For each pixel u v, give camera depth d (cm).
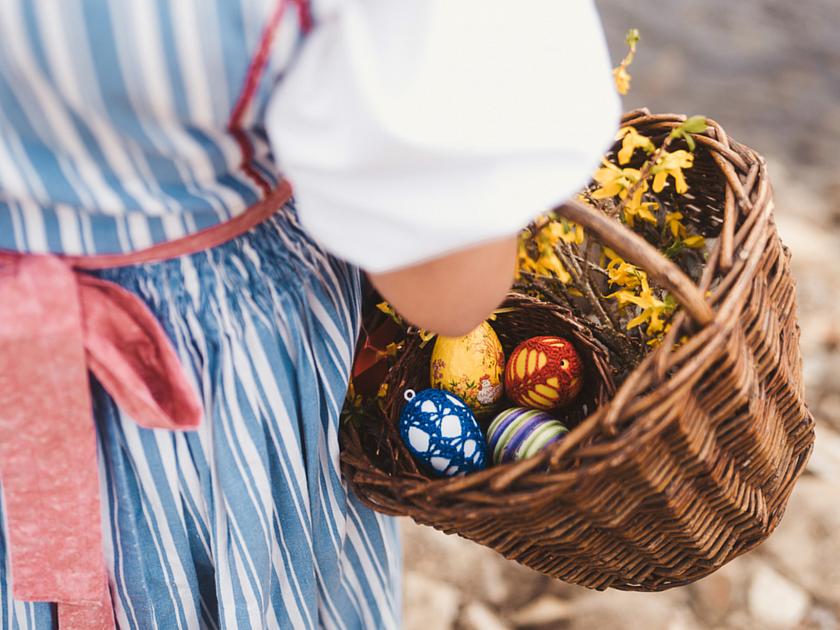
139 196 72
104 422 80
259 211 77
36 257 74
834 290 153
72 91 66
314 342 82
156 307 77
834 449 135
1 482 79
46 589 81
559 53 68
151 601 85
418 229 67
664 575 85
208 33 65
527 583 126
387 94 66
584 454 75
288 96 67
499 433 91
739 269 77
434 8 65
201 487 82
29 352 74
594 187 93
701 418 77
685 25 234
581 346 95
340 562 94
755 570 125
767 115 202
